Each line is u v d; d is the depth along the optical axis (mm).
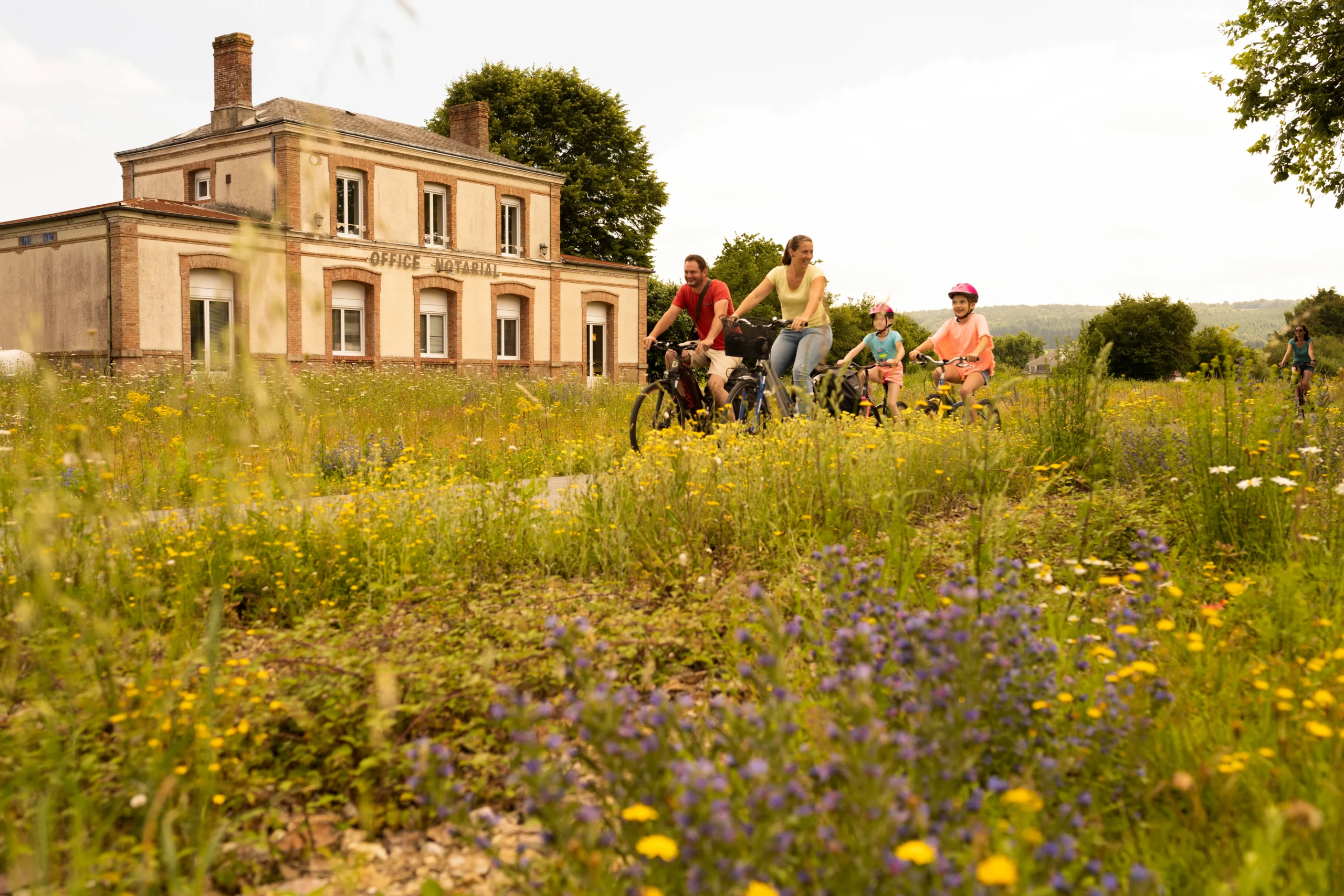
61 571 2863
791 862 1501
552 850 1769
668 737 1714
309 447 7227
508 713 1763
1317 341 32781
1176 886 1775
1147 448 6160
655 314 44531
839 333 61875
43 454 3084
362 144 27422
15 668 2539
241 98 27156
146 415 10234
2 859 1891
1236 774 1955
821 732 1947
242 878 2082
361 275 27594
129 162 29438
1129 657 2307
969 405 6840
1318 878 1658
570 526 4699
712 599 3631
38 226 24547
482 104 35188
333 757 2389
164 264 23844
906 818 1471
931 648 1995
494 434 10773
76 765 2166
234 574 3895
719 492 4875
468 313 30781
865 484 4816
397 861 2166
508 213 32500
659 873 1537
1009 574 2656
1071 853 1501
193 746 2195
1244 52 18703
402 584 3758
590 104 42719
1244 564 3924
